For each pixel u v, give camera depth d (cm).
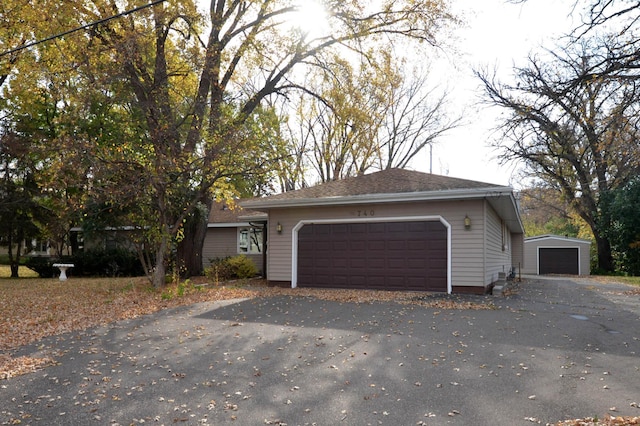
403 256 1380
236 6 1825
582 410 440
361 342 719
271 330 815
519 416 429
